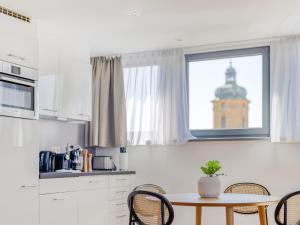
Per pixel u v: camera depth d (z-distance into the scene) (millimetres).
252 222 4926
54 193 4074
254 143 5055
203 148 5270
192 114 5512
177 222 5277
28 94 3922
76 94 4781
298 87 4836
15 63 3799
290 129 4801
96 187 4656
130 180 5277
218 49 5355
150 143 5430
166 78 5422
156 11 3986
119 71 5605
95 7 3859
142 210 3572
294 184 4855
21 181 3730
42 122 4949
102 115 5578
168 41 5066
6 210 3570
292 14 4137
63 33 4613
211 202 3225
